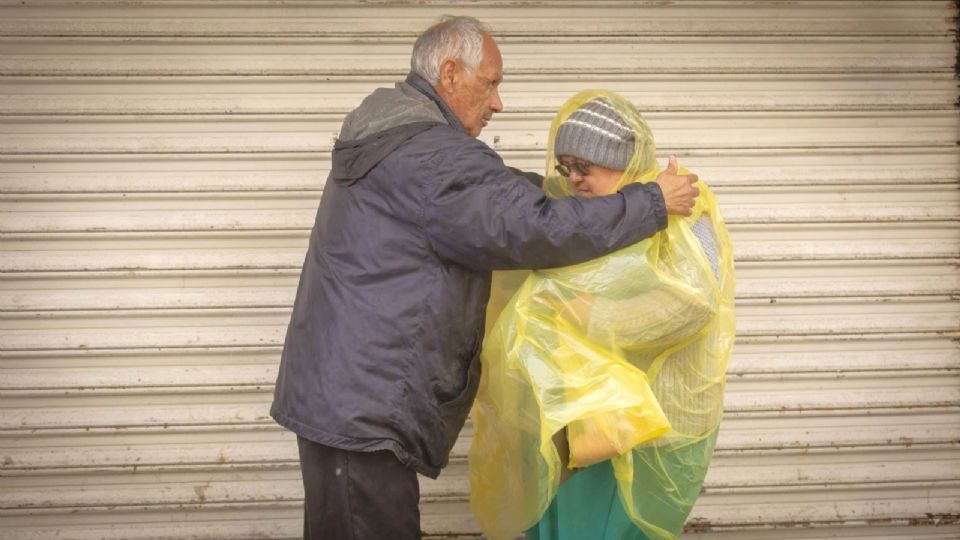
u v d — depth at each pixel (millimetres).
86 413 3639
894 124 3762
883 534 3809
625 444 2713
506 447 2994
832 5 3715
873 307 3787
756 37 3703
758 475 3787
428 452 2793
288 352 2848
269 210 3646
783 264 3756
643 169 2875
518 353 2783
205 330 3650
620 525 2932
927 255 3779
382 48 3635
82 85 3584
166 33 3570
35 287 3607
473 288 2793
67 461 3631
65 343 3611
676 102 3707
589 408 2713
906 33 3730
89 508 3648
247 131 3629
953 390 3809
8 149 3570
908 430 3801
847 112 3740
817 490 3795
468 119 2955
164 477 3674
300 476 3697
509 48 3668
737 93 3725
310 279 2828
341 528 2791
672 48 3695
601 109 2844
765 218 3742
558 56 3676
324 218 2844
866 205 3768
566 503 2971
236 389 3658
